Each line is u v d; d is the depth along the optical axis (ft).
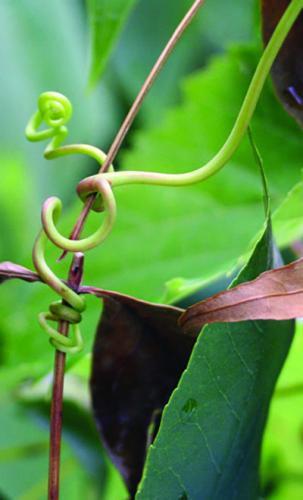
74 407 1.49
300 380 1.34
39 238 0.97
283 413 1.39
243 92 1.49
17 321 1.44
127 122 0.99
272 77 1.09
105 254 1.51
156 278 1.50
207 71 1.49
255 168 1.47
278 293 0.91
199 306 0.91
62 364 0.97
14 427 1.63
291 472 1.44
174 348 1.02
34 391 1.54
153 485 0.93
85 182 0.97
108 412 1.05
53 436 0.96
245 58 1.46
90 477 1.55
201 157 1.54
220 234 1.51
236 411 0.96
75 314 0.97
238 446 0.99
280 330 1.00
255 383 0.98
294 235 1.18
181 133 1.53
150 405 1.04
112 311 1.01
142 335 1.02
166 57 1.00
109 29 1.17
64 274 1.47
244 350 0.96
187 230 1.51
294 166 1.45
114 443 1.05
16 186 1.92
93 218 1.47
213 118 1.52
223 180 1.49
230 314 0.90
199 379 0.94
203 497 0.96
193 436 0.94
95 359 1.04
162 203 1.51
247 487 1.04
